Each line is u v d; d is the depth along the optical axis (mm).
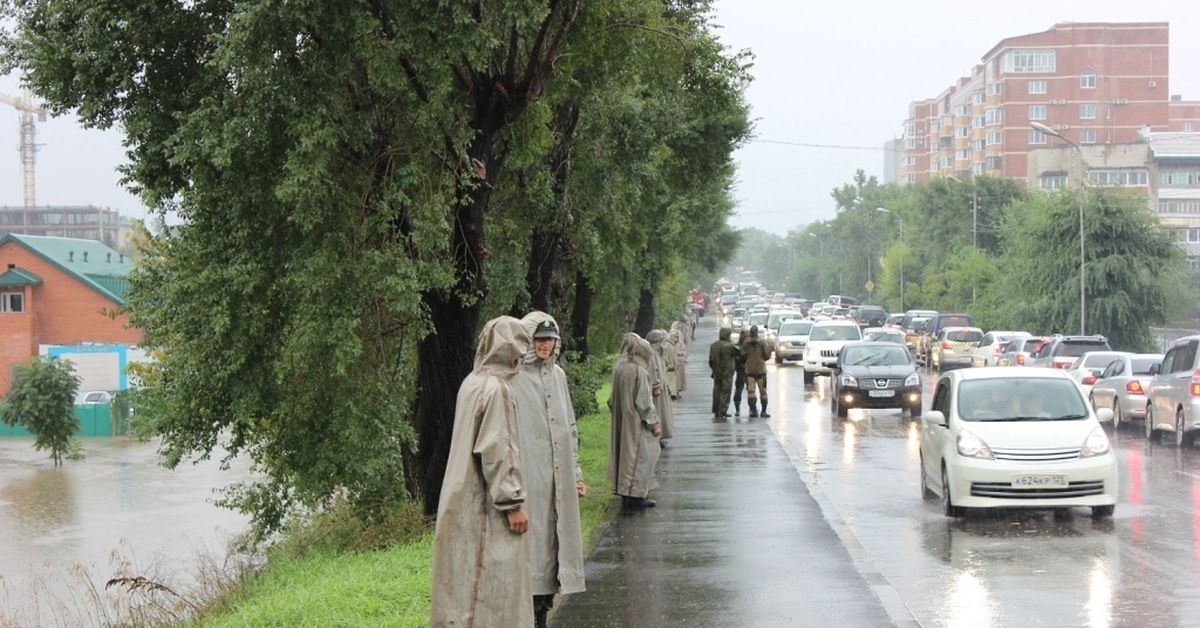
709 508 20297
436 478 18656
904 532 17984
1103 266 70812
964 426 19438
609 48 20953
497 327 9203
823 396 51219
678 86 25250
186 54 16172
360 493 19094
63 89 15805
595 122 25203
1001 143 170750
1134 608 12539
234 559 21750
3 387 88375
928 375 65750
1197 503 20719
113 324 90250
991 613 12398
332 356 16047
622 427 20250
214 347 16453
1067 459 18641
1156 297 71188
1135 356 37781
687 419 39938
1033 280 74250
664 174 32438
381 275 15969
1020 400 20062
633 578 14281
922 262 126938
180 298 16344
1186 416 30328
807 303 165000
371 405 17906
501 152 19250
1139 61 167750
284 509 19312
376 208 16109
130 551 30766
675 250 49844
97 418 73438
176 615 16141
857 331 60469
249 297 16344
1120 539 17000
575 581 10445
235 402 16734
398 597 12023
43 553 31500
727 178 47844
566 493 10477
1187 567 14852
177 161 14922
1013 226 89812
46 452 61062
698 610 12508
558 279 29172
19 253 90188
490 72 17734
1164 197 143125
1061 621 12000
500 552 8898
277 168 15516
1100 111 168375
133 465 55656
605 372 56344
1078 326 72125
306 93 15117
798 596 13164
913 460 28141
